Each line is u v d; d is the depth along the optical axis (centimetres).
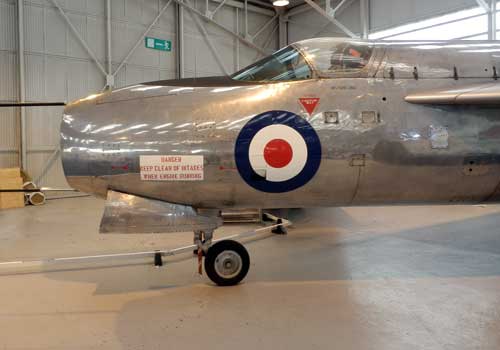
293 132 365
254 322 309
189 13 1358
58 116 1148
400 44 421
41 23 1108
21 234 655
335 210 858
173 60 1342
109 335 291
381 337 282
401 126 373
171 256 496
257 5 1514
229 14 1451
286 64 399
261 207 399
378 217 773
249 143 363
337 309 331
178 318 319
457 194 397
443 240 577
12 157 1088
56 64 1137
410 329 294
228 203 386
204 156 361
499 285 385
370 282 398
